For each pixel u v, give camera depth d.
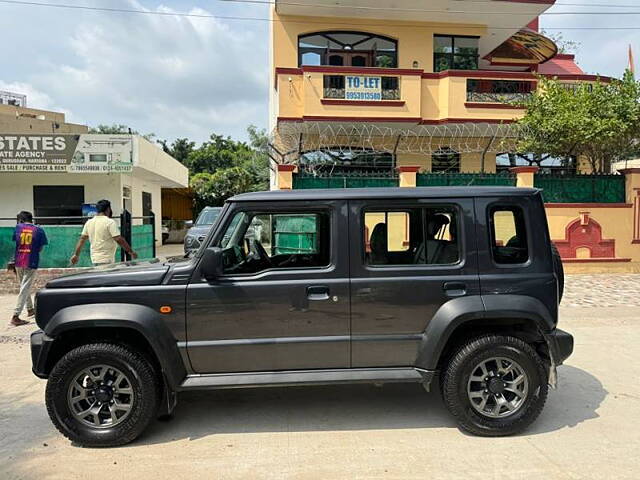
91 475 3.38
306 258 4.21
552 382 4.00
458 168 16.86
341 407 4.55
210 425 4.18
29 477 3.35
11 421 4.29
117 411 3.82
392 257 4.09
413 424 4.18
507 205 4.09
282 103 14.89
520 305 3.91
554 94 12.87
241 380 3.86
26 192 17.05
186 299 3.83
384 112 14.90
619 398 4.72
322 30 16.59
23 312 8.80
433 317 3.95
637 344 6.55
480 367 3.95
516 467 3.44
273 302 3.88
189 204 34.19
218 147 42.75
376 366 4.00
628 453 3.64
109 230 7.66
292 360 3.92
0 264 10.65
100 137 15.47
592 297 9.48
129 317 3.72
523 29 17.77
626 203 12.16
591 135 11.77
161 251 21.19
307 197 4.02
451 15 16.45
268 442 3.86
